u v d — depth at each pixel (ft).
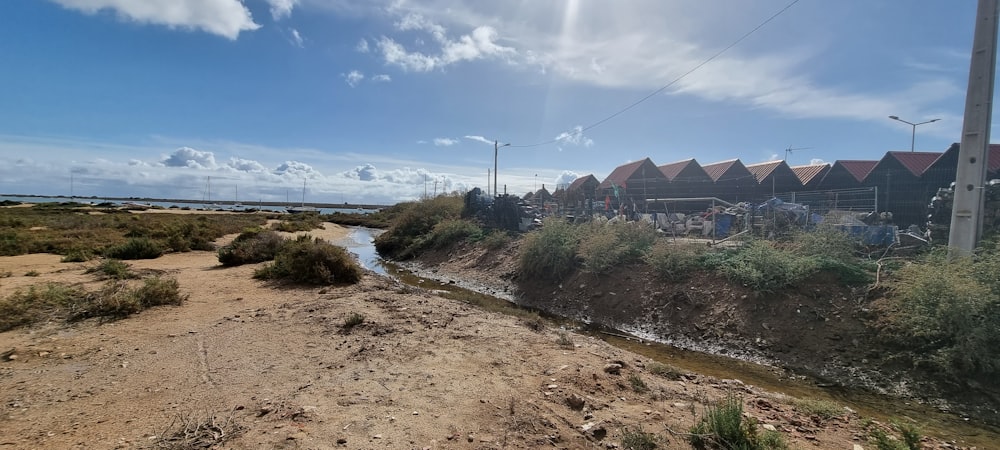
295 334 24.44
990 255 25.32
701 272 36.94
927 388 21.65
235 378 17.40
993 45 27.22
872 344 25.13
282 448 11.55
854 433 14.92
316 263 44.01
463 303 37.96
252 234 76.74
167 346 21.86
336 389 16.17
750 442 12.46
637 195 116.26
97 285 35.55
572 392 16.52
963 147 28.27
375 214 207.51
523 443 12.56
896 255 33.50
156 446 11.60
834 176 106.11
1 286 34.83
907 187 76.33
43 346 21.43
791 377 24.64
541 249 49.83
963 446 16.48
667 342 31.91
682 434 13.21
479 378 18.03
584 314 39.63
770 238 40.09
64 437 12.13
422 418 13.89
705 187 120.47
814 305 29.07
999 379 20.76
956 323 22.65
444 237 75.82
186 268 51.08
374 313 29.86
